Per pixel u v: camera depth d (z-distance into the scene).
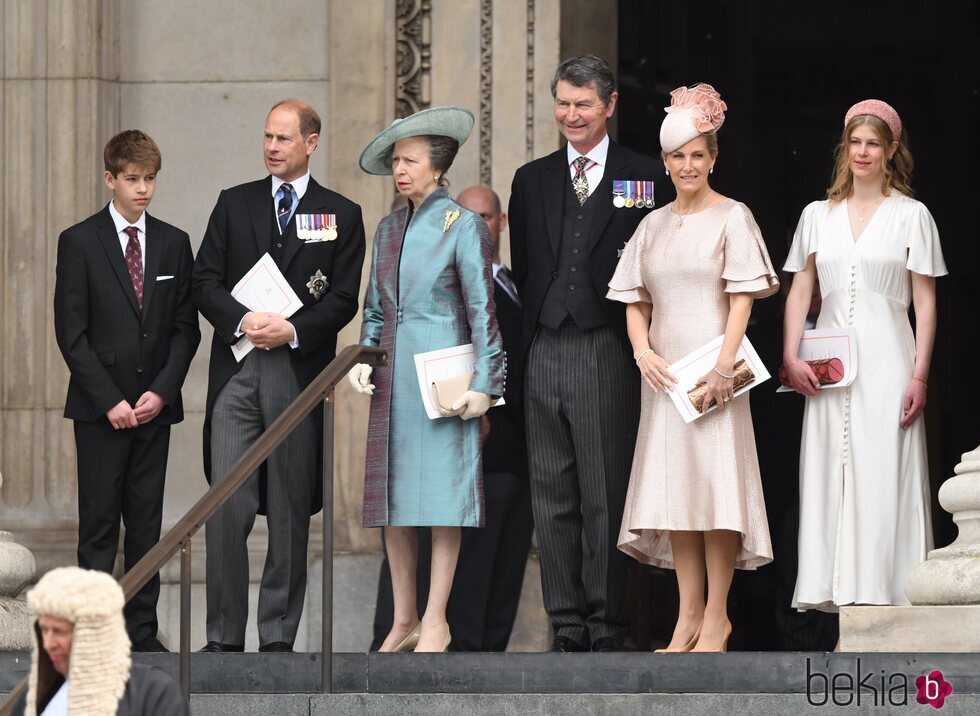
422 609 34.66
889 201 28.67
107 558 30.09
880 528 27.94
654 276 27.84
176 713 16.02
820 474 28.39
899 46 52.31
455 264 28.58
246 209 29.89
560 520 29.19
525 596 37.56
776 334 32.69
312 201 29.89
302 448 29.33
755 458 27.58
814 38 51.41
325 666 24.56
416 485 28.22
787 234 50.53
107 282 30.22
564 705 23.83
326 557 24.92
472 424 28.48
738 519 26.78
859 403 28.22
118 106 40.62
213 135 40.62
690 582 27.80
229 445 29.19
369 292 29.45
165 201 40.62
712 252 27.50
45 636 15.65
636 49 43.81
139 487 30.23
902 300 28.47
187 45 40.75
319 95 40.38
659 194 29.30
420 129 28.77
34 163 39.88
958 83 52.97
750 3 50.31
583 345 28.88
